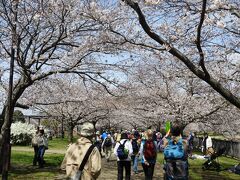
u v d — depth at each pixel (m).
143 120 30.81
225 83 11.52
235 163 20.89
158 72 15.73
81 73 12.91
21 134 31.59
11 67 10.95
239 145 23.64
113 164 18.78
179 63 11.88
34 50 12.25
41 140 16.11
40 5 10.75
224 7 6.93
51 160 18.80
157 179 13.47
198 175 14.68
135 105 23.33
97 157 5.58
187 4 7.79
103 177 13.30
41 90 19.03
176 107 17.92
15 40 10.73
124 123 42.00
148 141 10.38
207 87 16.14
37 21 11.52
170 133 7.89
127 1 6.55
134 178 13.56
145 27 6.82
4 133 11.64
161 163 19.53
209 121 20.38
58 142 37.56
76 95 21.42
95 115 32.78
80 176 5.47
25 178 12.61
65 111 30.88
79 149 5.60
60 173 14.02
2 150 11.87
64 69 12.44
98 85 15.90
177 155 7.38
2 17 11.28
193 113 17.30
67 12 10.86
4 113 13.55
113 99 23.45
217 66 10.89
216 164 16.53
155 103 20.92
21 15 11.38
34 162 16.39
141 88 18.41
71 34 11.71
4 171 10.35
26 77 12.34
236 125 22.88
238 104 7.10
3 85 15.05
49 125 51.56
